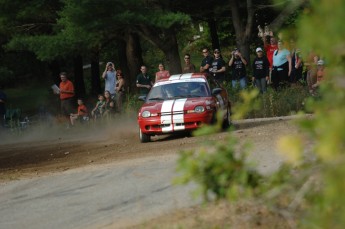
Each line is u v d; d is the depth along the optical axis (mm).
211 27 62844
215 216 9375
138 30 49031
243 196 5836
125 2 43625
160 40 49156
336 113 4086
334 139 4008
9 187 18156
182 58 79625
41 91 76500
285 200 6820
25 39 47500
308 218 5672
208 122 27766
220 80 40531
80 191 15867
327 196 4359
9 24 52500
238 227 8586
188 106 27891
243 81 40375
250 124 30719
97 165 20922
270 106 36844
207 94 29031
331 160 4129
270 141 19531
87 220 12312
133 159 21203
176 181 5660
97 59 64938
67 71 75125
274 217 8617
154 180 15766
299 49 4266
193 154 5695
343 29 3912
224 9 50406
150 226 10109
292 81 38250
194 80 29953
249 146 5688
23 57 66938
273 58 38906
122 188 15359
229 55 67000
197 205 10984
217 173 5562
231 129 5773
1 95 46688
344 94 4258
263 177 5922
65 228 11914
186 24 48156
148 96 29688
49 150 30422
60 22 45156
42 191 16703
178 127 27766
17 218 13539
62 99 45531
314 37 4066
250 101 5461
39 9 50531
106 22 43688
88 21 43812
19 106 69562
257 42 58500
